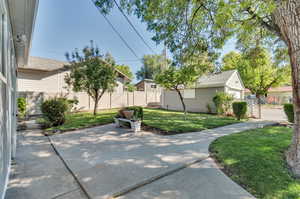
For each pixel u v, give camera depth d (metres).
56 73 13.03
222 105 10.37
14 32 3.65
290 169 2.54
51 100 6.85
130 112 6.52
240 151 3.39
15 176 2.60
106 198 2.01
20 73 11.50
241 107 8.31
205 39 4.72
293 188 2.07
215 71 6.27
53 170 2.82
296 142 2.62
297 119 2.65
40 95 10.22
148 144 4.29
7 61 2.27
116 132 5.77
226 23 3.22
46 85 12.55
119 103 15.15
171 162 3.07
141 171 2.70
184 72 6.15
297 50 2.55
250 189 2.12
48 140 4.81
